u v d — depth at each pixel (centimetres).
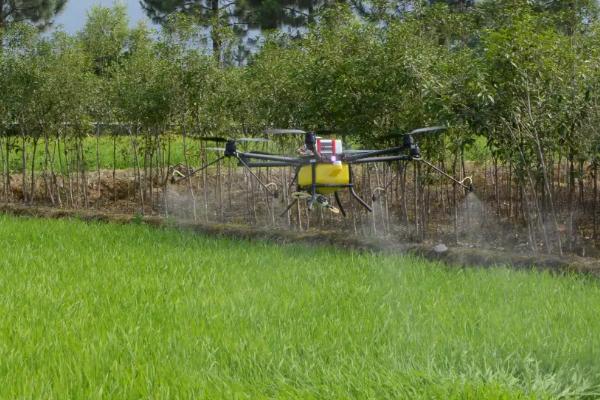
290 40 2403
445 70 1748
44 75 2594
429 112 1802
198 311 1072
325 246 1792
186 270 1404
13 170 3175
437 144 1995
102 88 2670
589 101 1692
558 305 1143
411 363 848
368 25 2019
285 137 2294
